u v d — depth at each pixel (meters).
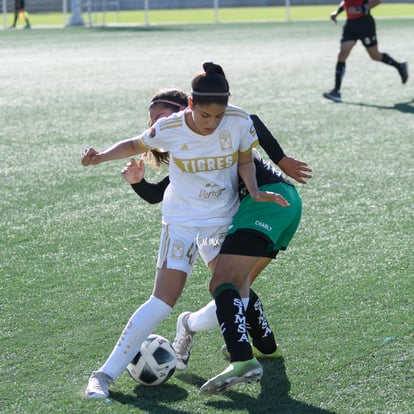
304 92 48.78
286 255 21.47
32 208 25.78
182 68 60.84
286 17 117.12
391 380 14.73
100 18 125.69
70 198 26.86
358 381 14.73
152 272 20.39
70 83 53.91
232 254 14.29
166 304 14.42
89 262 21.09
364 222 24.30
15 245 22.41
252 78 54.72
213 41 82.94
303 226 23.89
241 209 14.81
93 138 36.56
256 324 15.24
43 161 32.06
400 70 49.06
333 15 45.94
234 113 14.23
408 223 24.17
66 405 13.90
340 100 45.59
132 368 14.60
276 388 14.53
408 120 40.19
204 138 14.11
